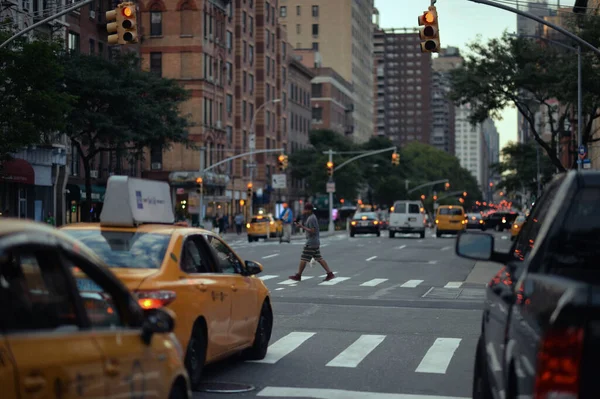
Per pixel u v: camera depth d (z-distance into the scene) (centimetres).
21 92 3225
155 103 4994
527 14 2439
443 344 1398
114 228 1001
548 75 4756
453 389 1034
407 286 2544
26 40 3256
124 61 4978
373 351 1322
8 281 455
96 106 4891
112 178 1013
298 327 1595
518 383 502
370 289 2434
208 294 1005
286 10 16038
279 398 980
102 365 489
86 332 491
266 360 1229
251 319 1163
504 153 9181
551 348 415
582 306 405
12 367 420
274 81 10712
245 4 9456
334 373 1136
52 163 5219
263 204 10450
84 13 5819
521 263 643
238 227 7988
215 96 8256
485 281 2727
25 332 444
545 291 470
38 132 3284
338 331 1545
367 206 13425
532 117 5034
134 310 551
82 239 975
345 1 15950
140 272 927
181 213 7694
